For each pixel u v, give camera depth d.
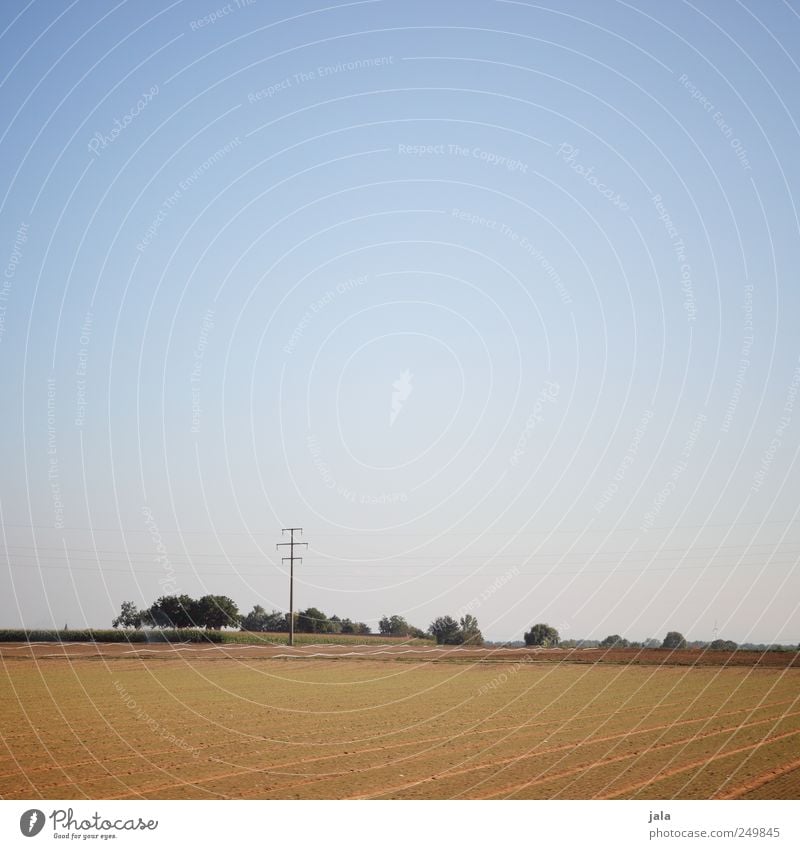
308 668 52.41
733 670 49.81
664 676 46.41
